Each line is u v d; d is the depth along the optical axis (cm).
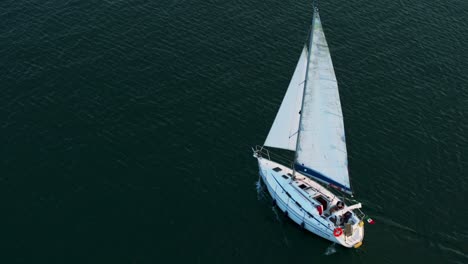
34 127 7569
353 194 6994
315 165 6456
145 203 6700
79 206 6594
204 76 8600
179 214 6612
